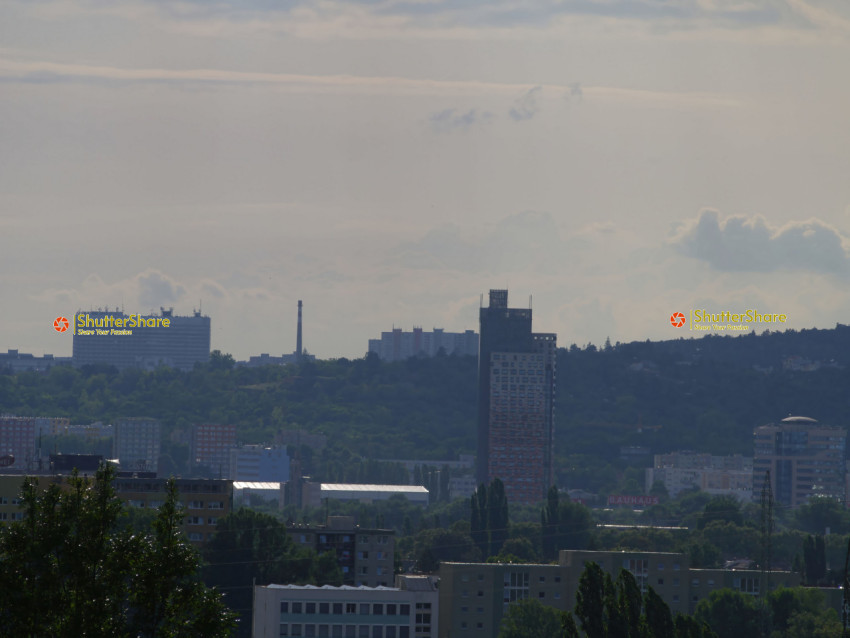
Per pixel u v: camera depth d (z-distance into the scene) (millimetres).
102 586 117750
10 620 114625
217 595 120562
